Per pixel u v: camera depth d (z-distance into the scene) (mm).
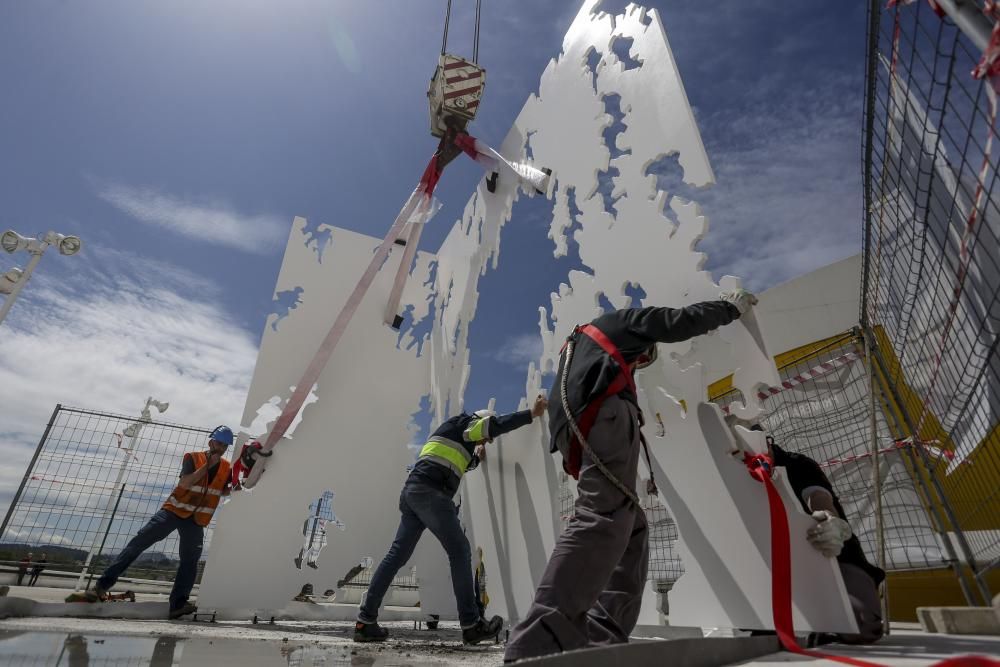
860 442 4742
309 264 4820
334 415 4387
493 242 4457
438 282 5492
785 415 5398
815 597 1654
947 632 1918
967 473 3758
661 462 2221
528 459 3311
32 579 5008
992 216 1742
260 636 2320
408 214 4660
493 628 2473
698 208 2203
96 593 3113
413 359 4875
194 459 3604
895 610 4273
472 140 4766
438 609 3918
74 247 4820
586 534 1193
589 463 1308
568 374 1451
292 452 4129
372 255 5090
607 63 3141
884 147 2373
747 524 1851
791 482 2035
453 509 2660
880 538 2680
